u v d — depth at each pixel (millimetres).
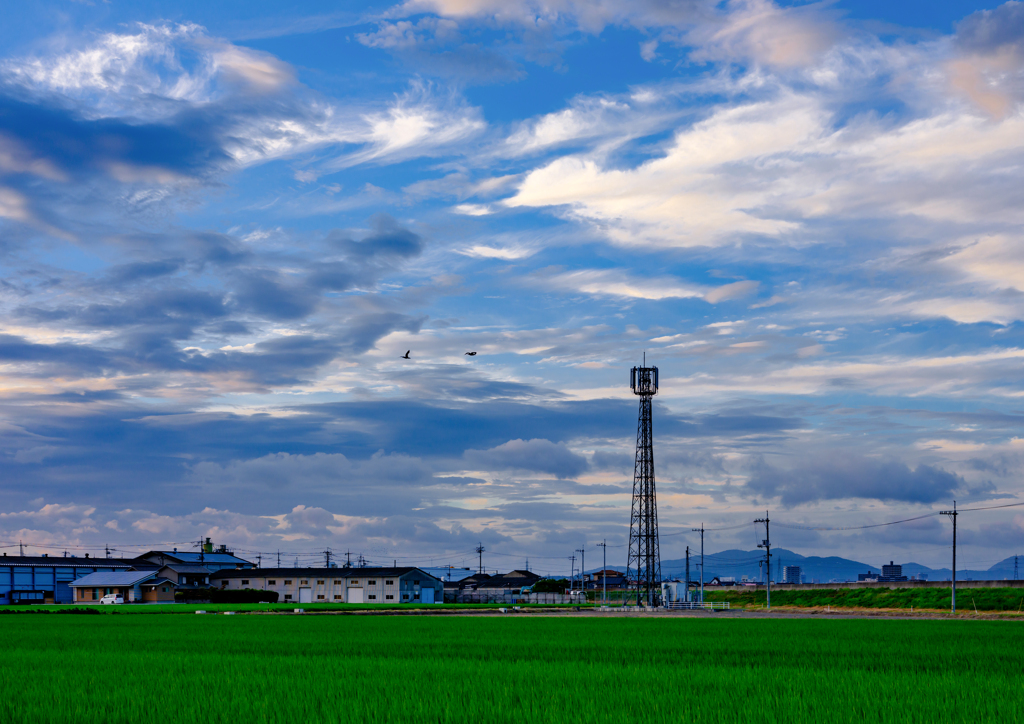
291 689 15461
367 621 48500
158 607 81250
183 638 30625
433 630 37219
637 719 12195
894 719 12227
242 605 87438
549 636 32375
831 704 13547
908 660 21344
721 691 15070
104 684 16250
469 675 17719
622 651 24578
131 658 21875
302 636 31969
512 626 41688
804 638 30844
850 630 36969
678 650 24953
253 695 14742
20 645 27031
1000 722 11977
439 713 12820
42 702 14016
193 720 12375
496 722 12086
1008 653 23500
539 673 18031
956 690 15125
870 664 20250
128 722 12289
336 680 16719
